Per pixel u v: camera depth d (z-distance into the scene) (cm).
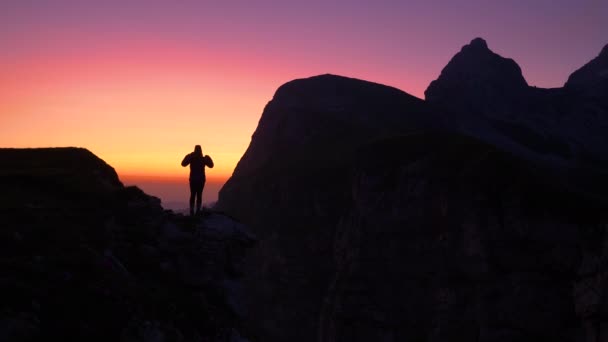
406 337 7662
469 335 7088
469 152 8500
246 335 1538
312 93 18950
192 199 2034
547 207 7106
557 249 6812
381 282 8238
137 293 1223
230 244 1836
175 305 1316
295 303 10875
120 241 1511
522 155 17462
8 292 953
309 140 15788
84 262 1191
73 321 980
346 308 8238
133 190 1822
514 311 6831
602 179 14950
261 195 13812
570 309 6512
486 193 7619
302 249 11394
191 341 1220
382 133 15175
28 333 895
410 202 8462
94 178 1905
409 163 8812
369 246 8625
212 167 2044
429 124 18300
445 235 7819
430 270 7844
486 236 7338
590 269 6344
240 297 1666
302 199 12212
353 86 19850
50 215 1421
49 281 1057
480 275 7244
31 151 2188
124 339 1028
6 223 1276
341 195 11519
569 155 18925
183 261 1598
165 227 1709
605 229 6378
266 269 11781
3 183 1636
